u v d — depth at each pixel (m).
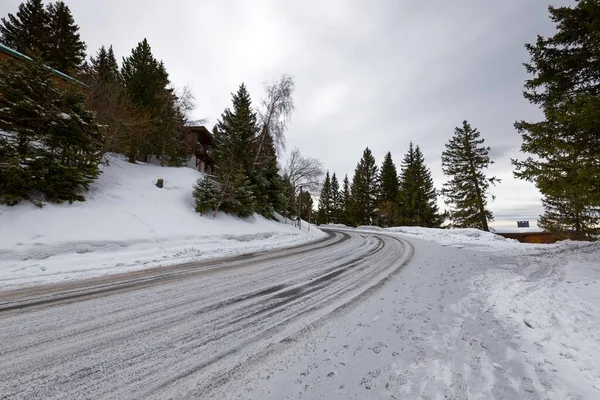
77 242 8.53
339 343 3.24
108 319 4.06
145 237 10.26
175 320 4.04
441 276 6.54
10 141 9.95
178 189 15.99
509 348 2.97
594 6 7.50
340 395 2.27
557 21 8.83
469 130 24.83
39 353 3.06
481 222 24.14
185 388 2.46
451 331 3.42
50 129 10.80
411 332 3.44
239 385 2.49
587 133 7.54
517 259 8.62
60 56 22.23
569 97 8.34
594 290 4.79
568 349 2.89
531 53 9.18
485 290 5.23
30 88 10.34
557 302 4.32
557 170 8.09
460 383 2.36
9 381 2.54
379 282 6.14
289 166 27.25
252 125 20.67
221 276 6.83
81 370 2.74
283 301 4.89
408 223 32.62
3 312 4.33
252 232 15.02
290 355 3.00
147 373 2.70
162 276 6.84
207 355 3.04
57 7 23.69
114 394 2.38
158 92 21.17
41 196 10.14
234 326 3.82
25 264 7.14
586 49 8.42
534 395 2.18
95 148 13.48
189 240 11.41
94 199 11.75
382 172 38.31
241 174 17.16
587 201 8.13
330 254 10.41
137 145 19.50
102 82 17.78
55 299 5.00
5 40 21.67
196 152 28.80
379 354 2.92
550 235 26.31
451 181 26.11
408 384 2.37
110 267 7.80
